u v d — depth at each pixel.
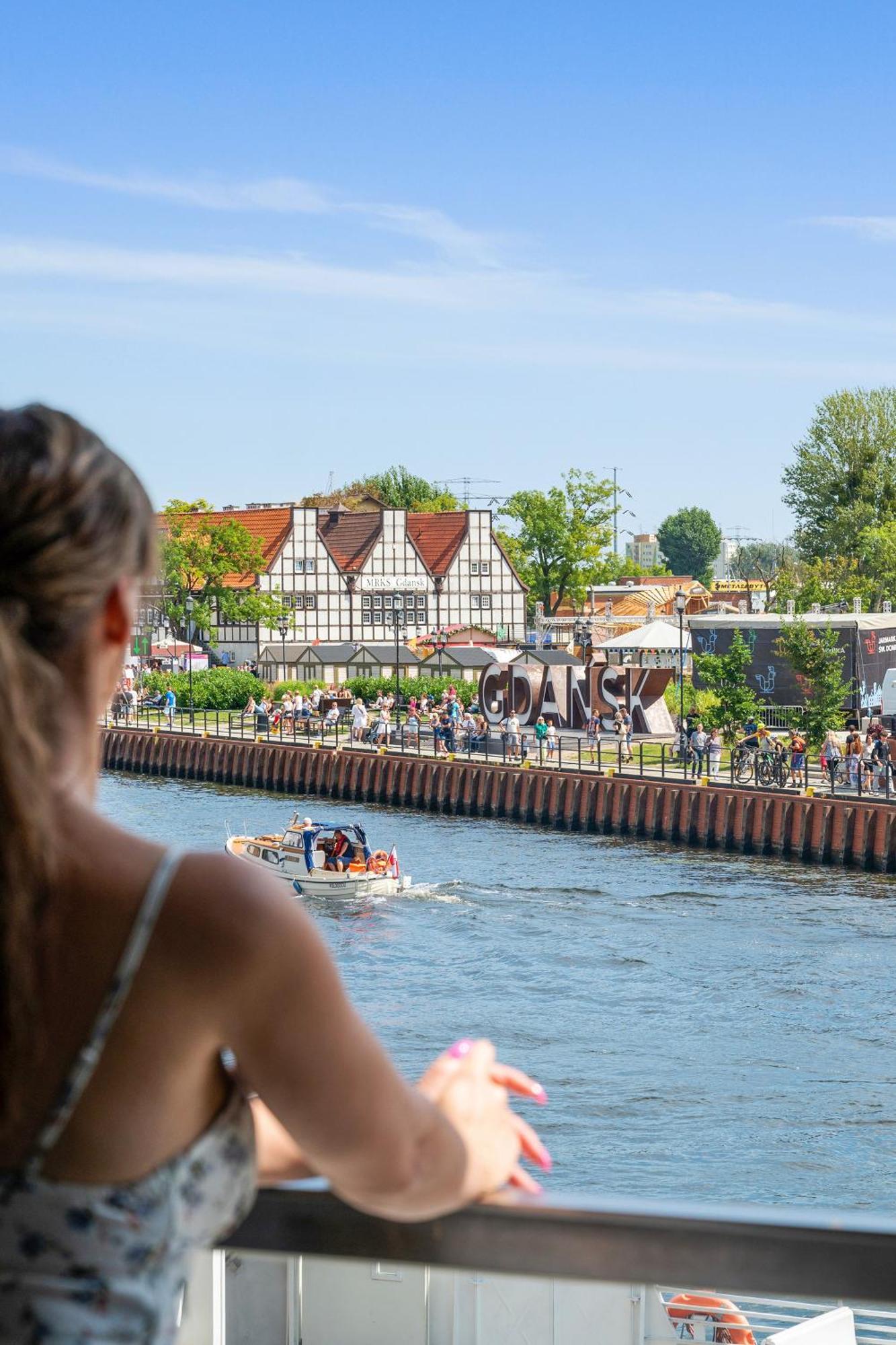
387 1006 36.41
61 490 1.52
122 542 1.57
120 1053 1.51
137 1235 1.55
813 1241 1.84
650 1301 6.73
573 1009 35.81
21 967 1.47
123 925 1.51
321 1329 6.44
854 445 133.75
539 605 126.19
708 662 71.62
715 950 41.75
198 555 122.44
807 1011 35.09
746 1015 34.81
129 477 1.60
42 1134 1.51
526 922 45.72
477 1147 1.85
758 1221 1.85
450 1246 1.93
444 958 41.25
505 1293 6.52
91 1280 1.53
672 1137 26.75
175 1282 1.60
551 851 61.72
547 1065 31.23
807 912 47.34
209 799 83.50
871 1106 28.22
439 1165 1.73
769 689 75.75
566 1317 6.70
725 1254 1.87
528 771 70.88
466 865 57.97
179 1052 1.53
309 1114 1.59
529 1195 1.91
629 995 36.97
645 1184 24.70
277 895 1.56
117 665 1.62
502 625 137.12
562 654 98.75
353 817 74.75
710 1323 7.04
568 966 40.06
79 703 1.57
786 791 60.00
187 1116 1.58
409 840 65.62
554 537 147.75
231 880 1.54
